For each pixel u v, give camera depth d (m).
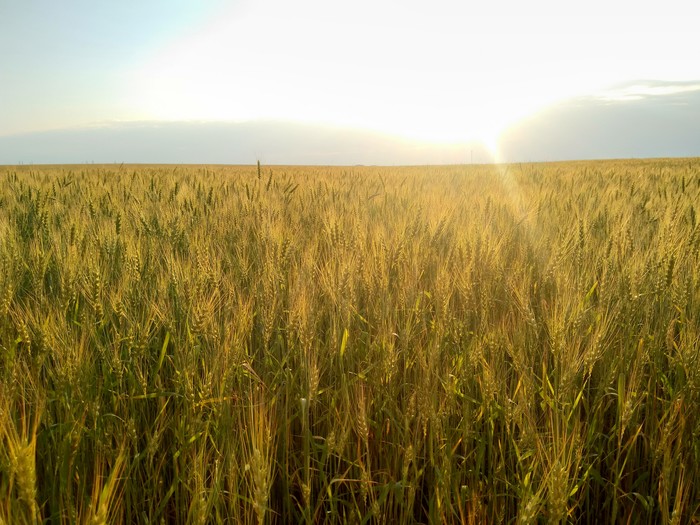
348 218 5.73
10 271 3.39
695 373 2.48
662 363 2.98
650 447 2.49
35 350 2.68
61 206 6.77
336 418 2.51
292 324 2.82
